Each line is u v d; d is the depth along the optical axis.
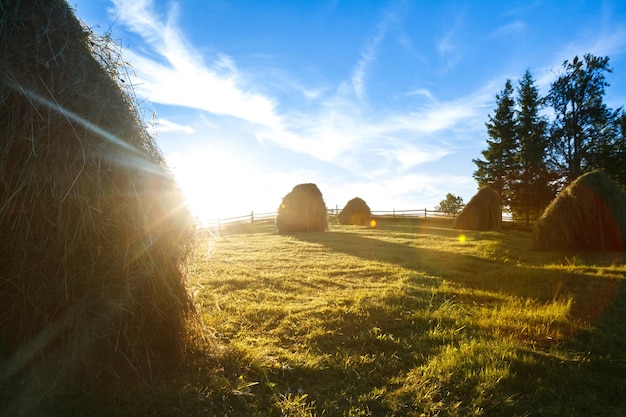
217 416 2.72
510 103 38.16
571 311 5.52
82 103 2.93
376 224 27.03
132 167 3.08
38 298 2.71
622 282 7.31
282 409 2.83
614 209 12.64
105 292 2.84
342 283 7.34
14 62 2.78
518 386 3.28
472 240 15.94
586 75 29.66
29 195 2.68
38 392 2.71
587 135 29.55
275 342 4.20
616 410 3.00
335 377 3.45
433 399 3.08
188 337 3.55
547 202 31.41
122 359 2.97
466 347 3.88
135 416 2.63
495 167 37.47
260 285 7.02
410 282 7.45
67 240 2.73
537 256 11.99
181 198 3.49
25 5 2.95
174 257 3.40
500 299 6.21
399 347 4.13
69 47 3.07
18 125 2.70
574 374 3.53
